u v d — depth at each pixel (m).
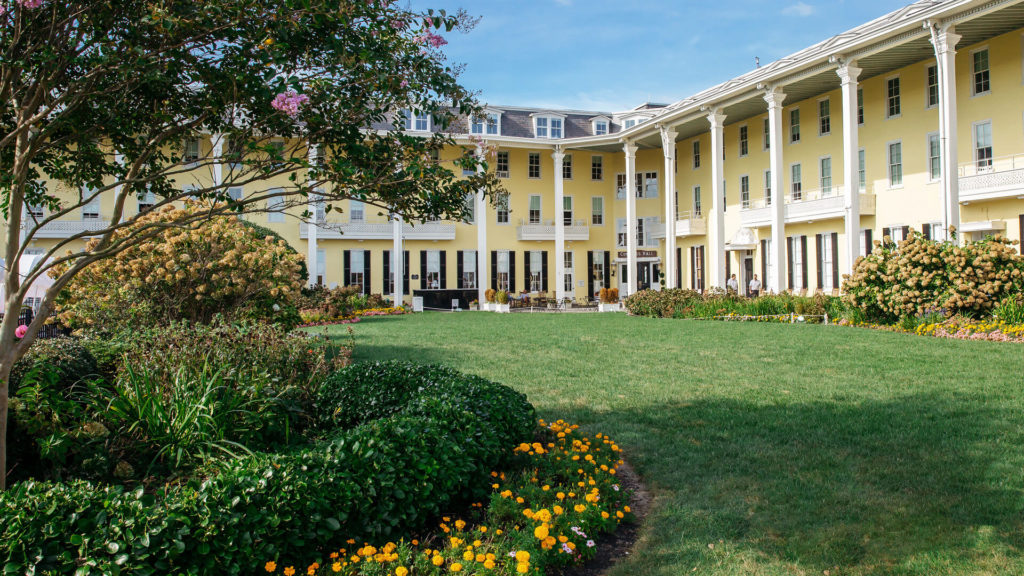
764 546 3.88
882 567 3.59
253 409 5.32
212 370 5.75
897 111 23.86
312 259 31.50
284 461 3.74
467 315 25.16
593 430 6.30
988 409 6.46
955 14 17.56
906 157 23.52
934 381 7.96
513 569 3.41
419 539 3.98
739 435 5.97
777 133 22.95
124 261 9.24
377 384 6.03
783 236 22.78
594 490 4.36
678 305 22.12
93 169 5.36
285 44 3.77
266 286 10.14
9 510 2.87
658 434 6.12
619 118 38.31
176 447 4.79
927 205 22.69
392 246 34.94
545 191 37.56
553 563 3.70
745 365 9.76
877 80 24.59
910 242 15.11
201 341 6.37
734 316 19.66
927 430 5.83
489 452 4.56
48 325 11.53
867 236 24.92
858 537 3.92
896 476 4.77
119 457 4.66
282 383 6.14
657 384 8.42
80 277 9.20
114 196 28.17
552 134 37.19
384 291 34.72
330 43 4.12
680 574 3.62
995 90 20.72
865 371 8.87
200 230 9.49
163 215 9.30
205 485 3.32
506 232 36.75
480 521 4.25
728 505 4.46
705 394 7.71
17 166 4.00
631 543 4.09
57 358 5.94
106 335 8.77
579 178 38.09
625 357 10.94
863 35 19.47
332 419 5.90
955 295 13.66
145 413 4.89
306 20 4.06
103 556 2.86
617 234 38.56
